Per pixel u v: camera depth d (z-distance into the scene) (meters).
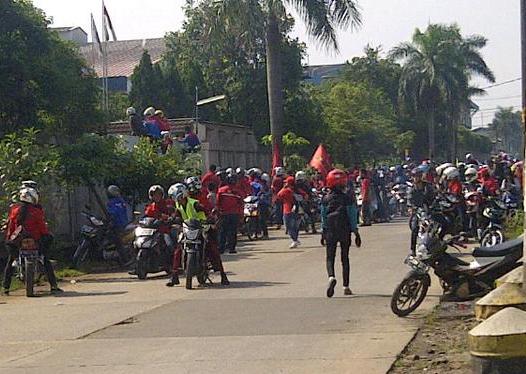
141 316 13.81
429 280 13.37
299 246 25.16
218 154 39.31
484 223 22.38
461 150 98.75
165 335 12.06
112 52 84.75
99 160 22.66
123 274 20.30
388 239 25.89
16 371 10.15
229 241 23.84
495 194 22.73
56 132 31.33
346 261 15.25
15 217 17.16
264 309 13.94
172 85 50.91
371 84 79.31
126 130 39.41
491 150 115.00
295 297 15.13
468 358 9.93
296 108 49.53
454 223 19.09
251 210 28.17
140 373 9.78
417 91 77.31
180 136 33.56
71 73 30.12
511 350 7.38
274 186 31.84
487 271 13.32
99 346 11.50
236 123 52.12
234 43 39.66
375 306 13.91
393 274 17.86
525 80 14.75
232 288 16.72
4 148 20.81
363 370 9.51
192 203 17.20
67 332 12.64
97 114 32.97
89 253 21.61
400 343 10.89
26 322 13.69
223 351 10.80
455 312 13.15
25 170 20.81
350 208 15.08
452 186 22.59
